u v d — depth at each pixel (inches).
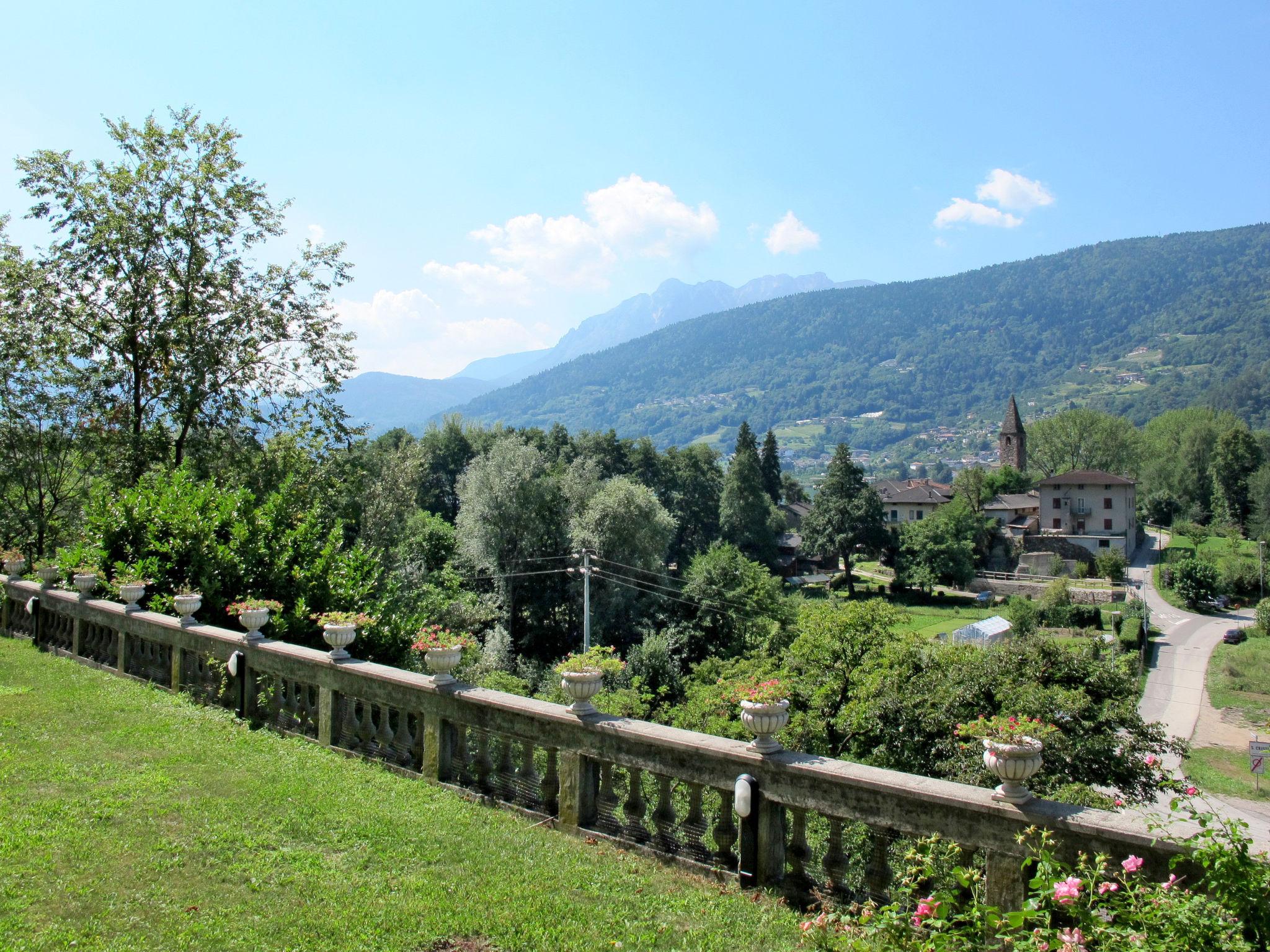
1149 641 2215.8
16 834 207.5
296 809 238.1
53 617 468.1
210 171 794.2
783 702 201.3
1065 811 155.6
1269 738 1254.3
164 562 467.5
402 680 277.0
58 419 786.2
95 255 751.7
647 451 3346.5
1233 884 128.0
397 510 1453.0
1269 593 2736.2
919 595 3093.0
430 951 165.0
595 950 167.8
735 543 3181.6
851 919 168.9
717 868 205.2
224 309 815.1
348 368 886.4
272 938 166.9
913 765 672.4
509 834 228.5
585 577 1378.0
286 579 492.7
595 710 237.5
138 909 176.2
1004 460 4606.3
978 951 151.8
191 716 331.3
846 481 3248.0
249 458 830.5
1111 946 128.3
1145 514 4296.3
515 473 1711.4
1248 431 3863.2
